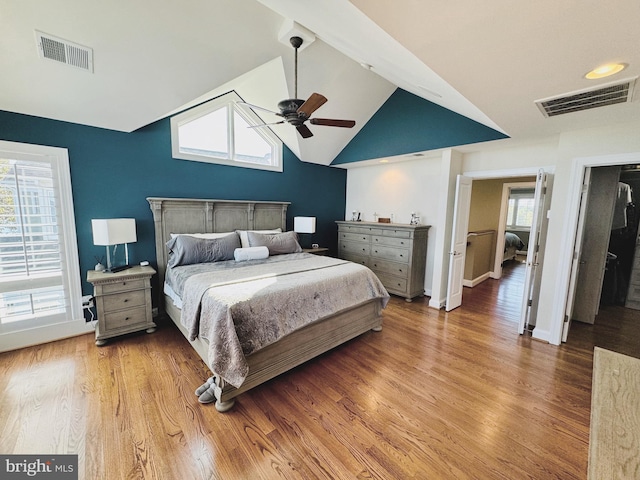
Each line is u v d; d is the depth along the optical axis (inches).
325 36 84.0
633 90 68.5
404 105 160.7
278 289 92.0
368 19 43.9
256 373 83.8
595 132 107.1
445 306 166.7
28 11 69.6
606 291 176.6
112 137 122.9
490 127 127.5
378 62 87.1
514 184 221.8
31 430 69.0
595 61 54.1
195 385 87.9
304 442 67.9
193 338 91.0
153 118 122.3
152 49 89.3
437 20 42.0
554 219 118.6
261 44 101.6
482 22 42.2
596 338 126.6
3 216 99.7
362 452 65.4
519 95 73.9
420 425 73.9
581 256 144.0
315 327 101.0
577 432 72.1
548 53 51.5
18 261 103.7
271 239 158.1
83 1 70.4
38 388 84.7
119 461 61.7
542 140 127.3
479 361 105.7
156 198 131.8
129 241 119.2
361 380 93.4
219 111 159.6
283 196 191.2
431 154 164.1
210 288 91.4
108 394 82.8
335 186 222.8
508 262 311.1
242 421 74.1
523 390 88.7
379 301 129.2
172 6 77.7
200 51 95.6
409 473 60.3
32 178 104.4
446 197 154.3
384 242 185.0
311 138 174.9
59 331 114.8
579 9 38.1
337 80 136.3
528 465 62.7
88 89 98.4
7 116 99.5
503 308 164.1
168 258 139.0
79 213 116.7
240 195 169.8
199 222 149.6
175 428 71.1
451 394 86.6
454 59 54.7
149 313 122.0
